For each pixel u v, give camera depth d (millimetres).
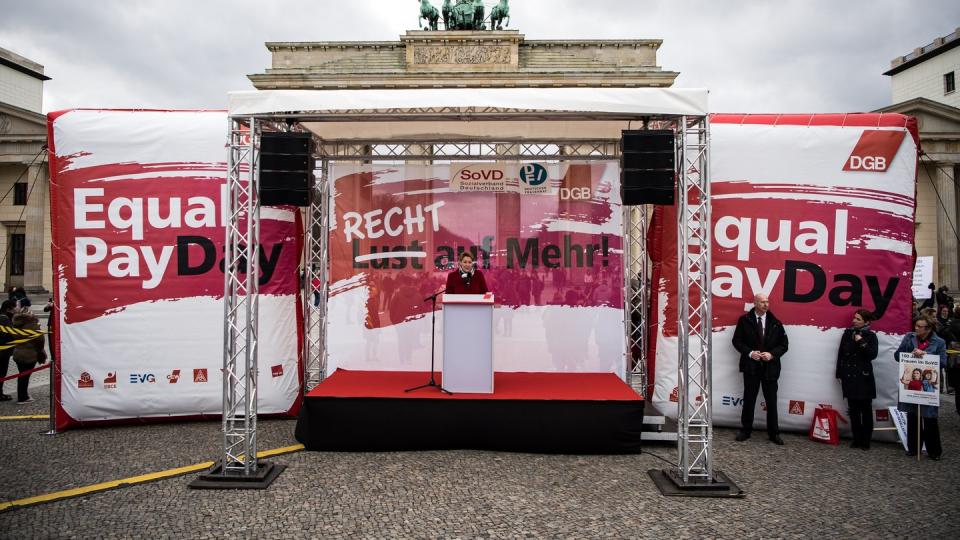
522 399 6383
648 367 7812
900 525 4688
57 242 7555
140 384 7598
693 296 7566
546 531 4555
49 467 5988
